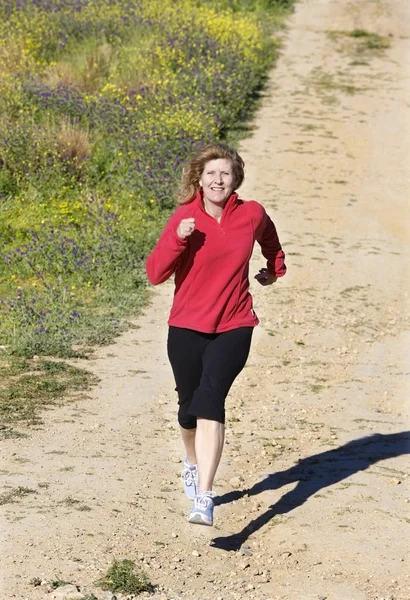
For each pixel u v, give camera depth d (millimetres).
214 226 9547
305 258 26344
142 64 41219
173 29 46625
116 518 10156
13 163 28906
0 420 13625
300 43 53594
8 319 18875
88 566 8828
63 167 29219
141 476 11672
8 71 38281
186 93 38938
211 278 9578
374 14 58062
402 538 9914
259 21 54906
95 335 18516
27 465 11703
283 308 22016
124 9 49250
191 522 9305
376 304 23000
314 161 36469
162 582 8703
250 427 14305
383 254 27422
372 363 18500
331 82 47375
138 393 15500
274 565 9328
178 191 9781
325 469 12273
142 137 32438
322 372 17703
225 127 39062
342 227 29812
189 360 9766
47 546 9195
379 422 14734
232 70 43219
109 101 35406
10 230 24984
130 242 24922
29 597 8008
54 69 39250
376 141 39562
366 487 11500
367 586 8766
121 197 28656
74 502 10492
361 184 34531
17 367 16250
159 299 21484
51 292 20438
